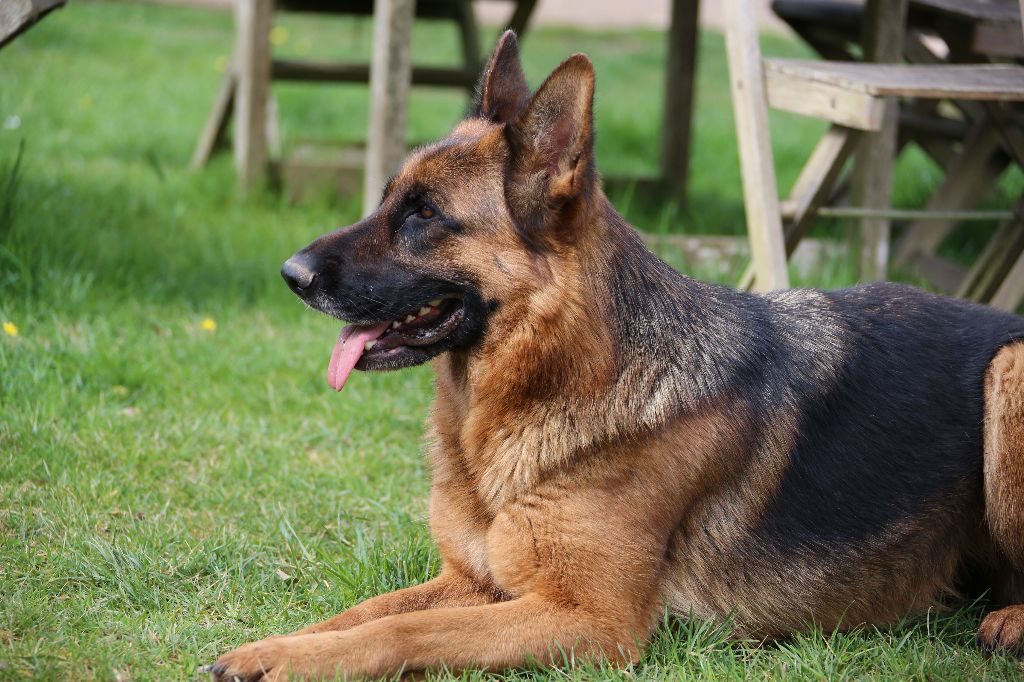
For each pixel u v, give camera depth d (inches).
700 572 167.2
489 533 163.5
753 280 284.5
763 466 167.9
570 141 158.4
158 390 249.9
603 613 155.8
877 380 176.2
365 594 178.5
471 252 162.9
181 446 225.5
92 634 156.9
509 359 162.2
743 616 169.9
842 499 170.9
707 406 163.8
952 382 178.4
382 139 339.0
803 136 595.5
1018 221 294.7
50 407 230.5
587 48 812.0
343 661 145.0
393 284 165.3
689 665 159.8
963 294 311.1
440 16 467.5
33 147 433.4
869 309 185.2
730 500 166.9
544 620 153.6
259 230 358.6
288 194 399.5
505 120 176.9
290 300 311.6
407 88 339.0
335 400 258.4
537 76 657.6
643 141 554.9
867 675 157.6
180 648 157.4
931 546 176.4
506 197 162.1
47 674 144.2
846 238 343.3
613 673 151.4
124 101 539.8
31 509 194.4
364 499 211.8
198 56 674.8
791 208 280.8
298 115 561.3
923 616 178.5
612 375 160.9
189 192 396.8
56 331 263.3
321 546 193.6
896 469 173.0
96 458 215.6
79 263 306.7
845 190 387.5
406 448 238.7
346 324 176.6
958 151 378.3
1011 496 171.2
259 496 210.8
